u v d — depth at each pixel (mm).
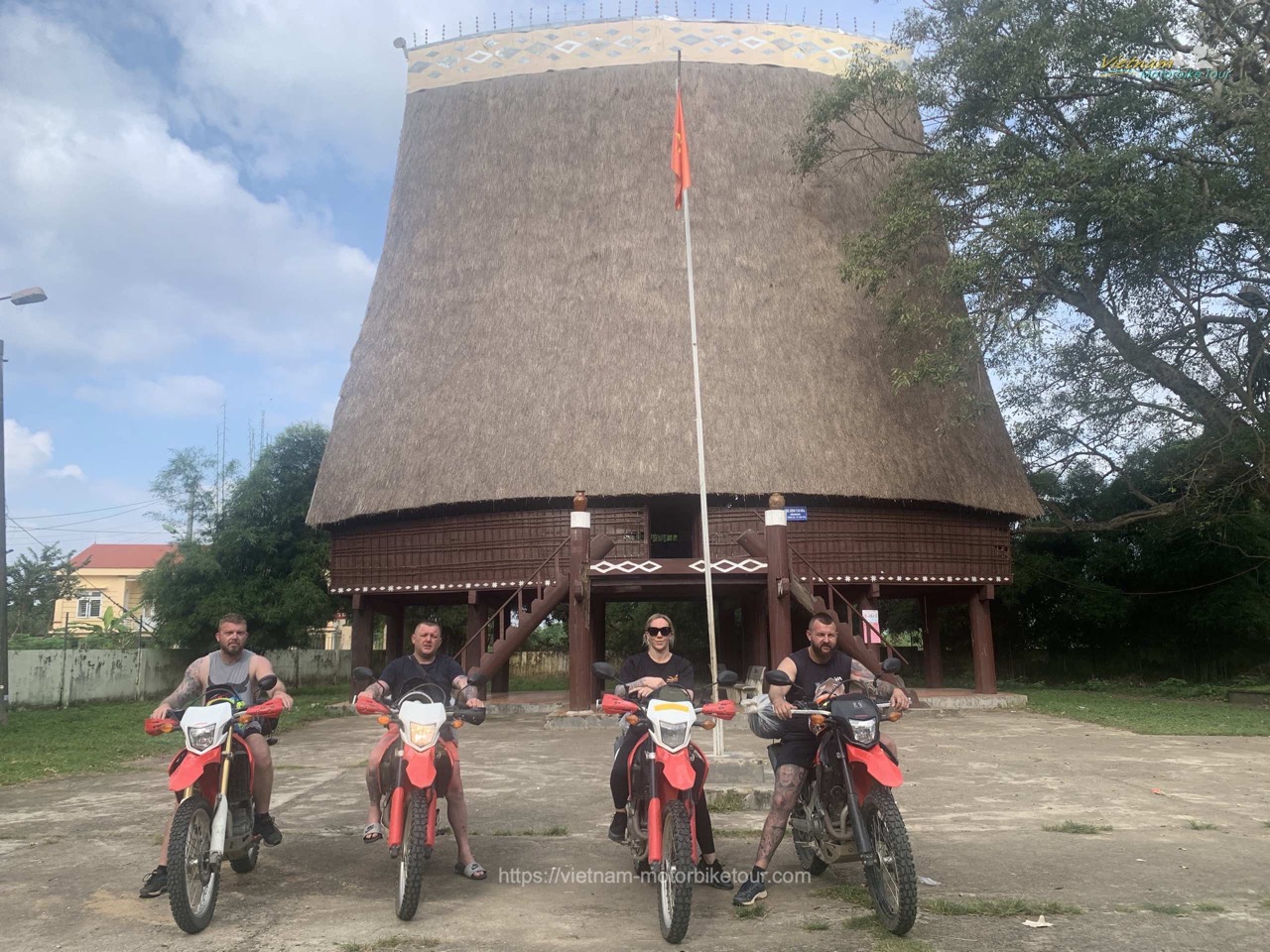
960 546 18812
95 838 6688
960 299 20500
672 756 4699
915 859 5875
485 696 19406
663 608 31469
